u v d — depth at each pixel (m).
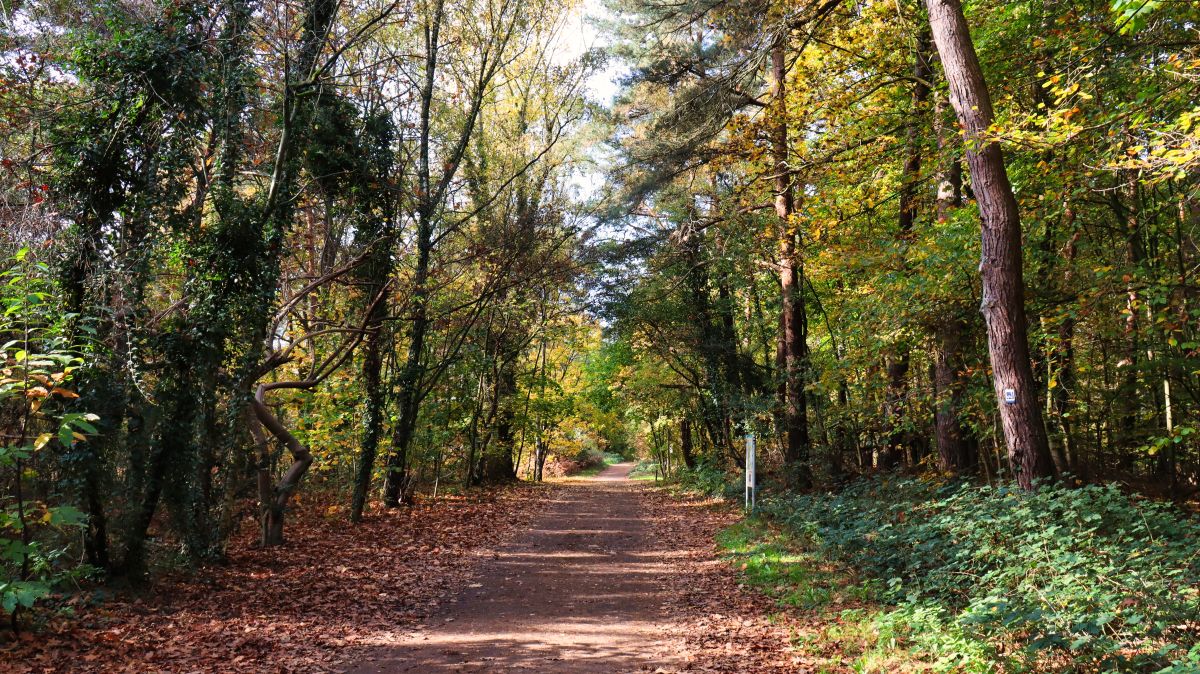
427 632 7.59
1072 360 12.88
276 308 11.99
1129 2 6.41
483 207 19.44
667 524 17.69
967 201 14.55
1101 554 6.48
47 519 6.46
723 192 20.44
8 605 5.69
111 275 9.05
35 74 10.77
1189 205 10.98
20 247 8.95
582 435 49.75
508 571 11.26
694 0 13.40
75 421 5.83
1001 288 8.53
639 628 7.80
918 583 7.77
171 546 10.21
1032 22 11.66
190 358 9.95
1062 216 12.96
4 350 5.91
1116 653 5.06
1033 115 8.25
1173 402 14.31
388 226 15.59
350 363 17.56
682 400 27.97
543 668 6.30
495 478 32.28
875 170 15.04
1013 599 6.06
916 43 13.03
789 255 17.20
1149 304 10.80
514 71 24.02
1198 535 7.00
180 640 6.95
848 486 15.02
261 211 11.46
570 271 21.55
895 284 11.85
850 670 6.02
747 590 9.52
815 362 18.23
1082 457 16.70
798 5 12.52
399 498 19.41
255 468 12.81
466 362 23.20
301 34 12.67
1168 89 8.53
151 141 10.05
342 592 9.32
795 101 15.27
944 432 13.55
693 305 23.44
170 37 10.18
